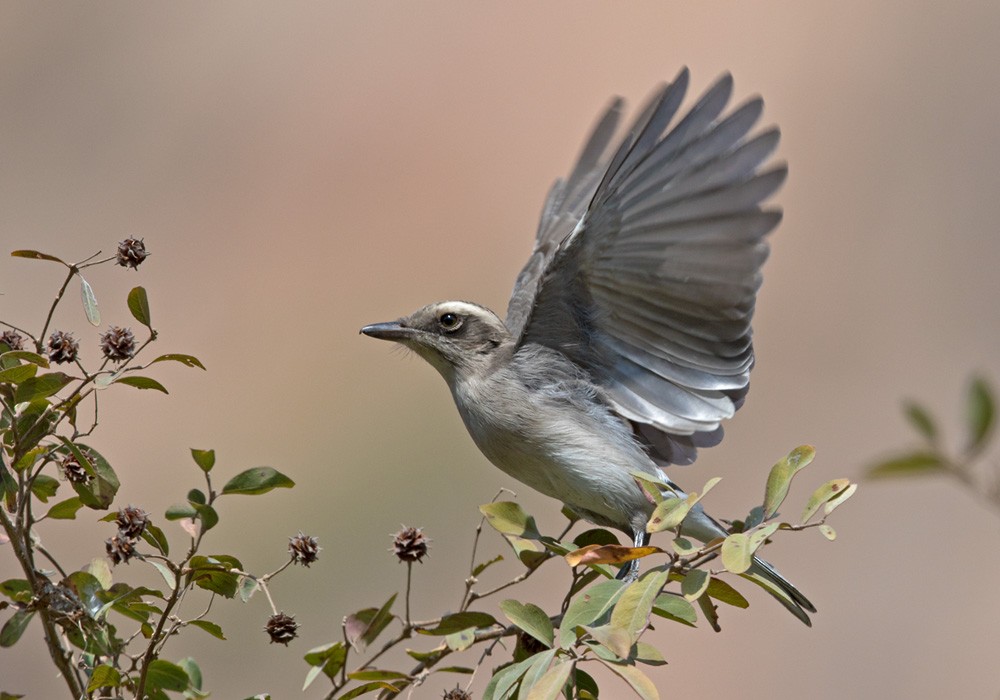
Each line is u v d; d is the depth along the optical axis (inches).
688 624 316.2
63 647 341.4
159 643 335.3
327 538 828.0
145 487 854.5
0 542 351.6
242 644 719.1
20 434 334.6
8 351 334.3
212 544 811.4
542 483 452.4
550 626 320.8
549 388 447.5
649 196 392.8
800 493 905.5
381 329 476.1
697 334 415.8
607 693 781.3
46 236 1047.6
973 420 166.7
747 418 957.8
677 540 324.2
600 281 422.0
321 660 336.8
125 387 903.7
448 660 613.9
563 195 572.4
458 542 817.5
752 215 383.6
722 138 378.6
